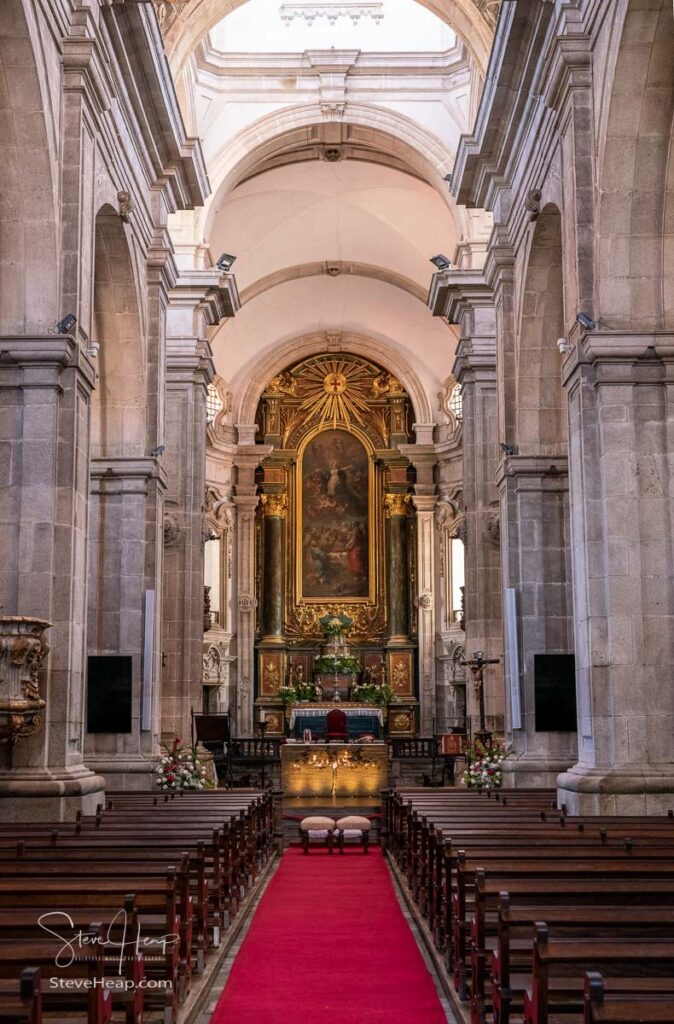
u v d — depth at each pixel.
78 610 12.71
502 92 16.45
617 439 12.46
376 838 20.11
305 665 36.09
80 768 12.48
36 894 6.16
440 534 35.69
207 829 10.07
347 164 28.97
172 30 20.08
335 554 36.84
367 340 36.59
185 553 23.34
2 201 12.55
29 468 12.27
